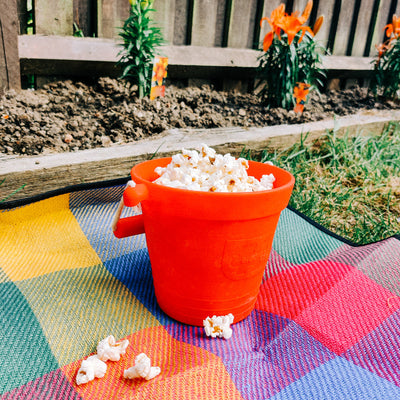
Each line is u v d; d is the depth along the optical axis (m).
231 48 2.43
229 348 0.77
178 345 0.77
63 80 1.94
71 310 0.84
